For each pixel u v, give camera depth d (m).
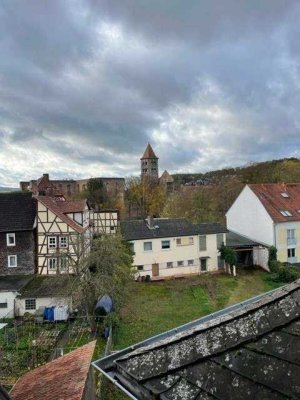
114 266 24.48
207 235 37.31
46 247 32.59
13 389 10.29
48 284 28.75
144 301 28.67
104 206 80.69
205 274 36.53
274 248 36.03
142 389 2.88
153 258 35.75
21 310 26.94
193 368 2.86
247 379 2.61
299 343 2.66
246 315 3.08
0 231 31.83
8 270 32.25
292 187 42.47
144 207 80.25
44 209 32.62
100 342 21.23
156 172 108.19
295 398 2.36
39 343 21.23
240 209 43.00
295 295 3.06
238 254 39.56
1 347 20.98
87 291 23.44
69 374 9.82
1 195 34.72
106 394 15.19
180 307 27.08
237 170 77.94
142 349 3.27
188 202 67.81
